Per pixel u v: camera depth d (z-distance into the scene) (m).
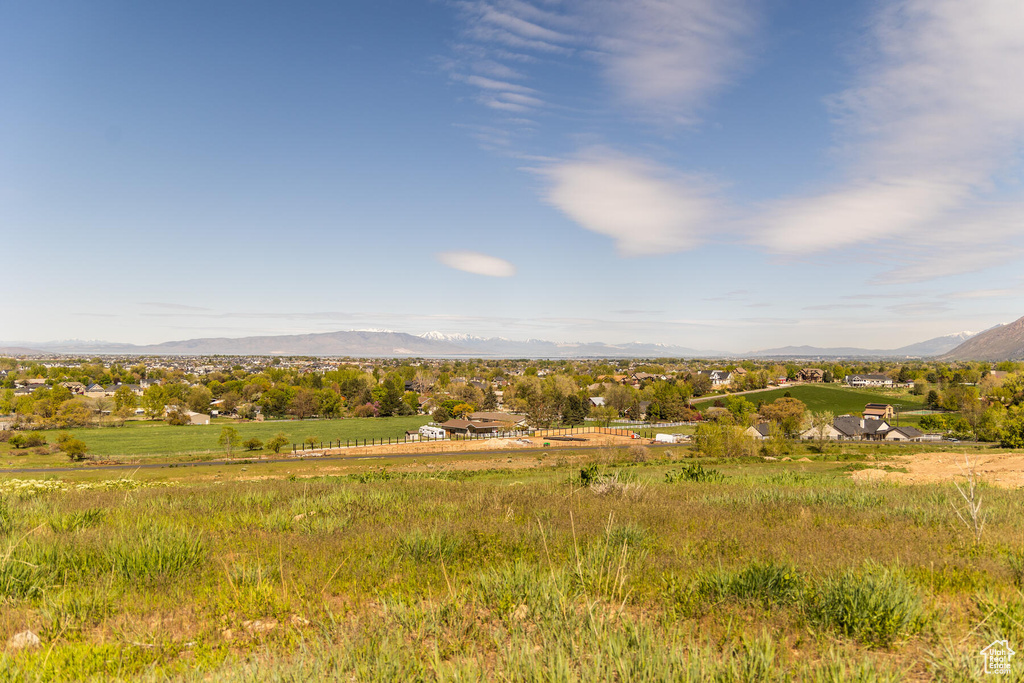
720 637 4.81
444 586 6.59
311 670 4.18
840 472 30.45
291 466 59.97
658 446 80.50
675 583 6.12
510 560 7.52
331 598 6.29
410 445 82.56
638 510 11.98
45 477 45.19
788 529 9.69
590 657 4.27
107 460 68.06
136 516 11.48
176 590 6.43
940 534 9.21
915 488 17.27
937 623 4.97
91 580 6.82
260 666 4.31
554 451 73.56
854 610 5.00
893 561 7.01
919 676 4.14
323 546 8.45
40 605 5.99
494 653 4.71
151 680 4.19
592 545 7.89
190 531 9.05
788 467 38.75
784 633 4.85
